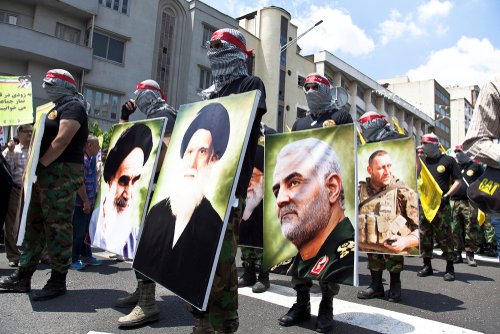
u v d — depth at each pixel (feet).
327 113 11.76
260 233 13.76
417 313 11.78
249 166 7.43
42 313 10.48
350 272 9.09
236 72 8.20
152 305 10.12
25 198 10.66
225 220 6.17
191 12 77.25
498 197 7.27
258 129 7.54
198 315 7.06
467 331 10.18
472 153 7.57
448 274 17.16
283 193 10.63
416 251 13.25
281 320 10.22
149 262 7.50
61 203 11.70
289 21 97.66
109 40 65.77
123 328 9.57
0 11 58.75
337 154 9.86
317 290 14.33
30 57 58.34
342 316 11.21
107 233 11.16
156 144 10.19
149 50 69.97
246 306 11.88
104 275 15.53
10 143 21.04
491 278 17.99
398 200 14.14
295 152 10.65
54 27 62.08
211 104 7.66
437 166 18.75
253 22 95.30
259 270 14.16
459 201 22.03
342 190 9.62
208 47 8.30
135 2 68.49
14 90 22.66
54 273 11.94
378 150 15.25
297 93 100.89
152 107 12.50
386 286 15.65
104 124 64.64
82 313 10.62
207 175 6.91
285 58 97.45
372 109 128.36
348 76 116.78
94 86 63.36
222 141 6.93
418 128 165.58
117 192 11.23
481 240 24.40
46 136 11.75
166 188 7.92
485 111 7.43
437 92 190.08
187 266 6.47
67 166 11.80
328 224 9.71
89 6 62.49
